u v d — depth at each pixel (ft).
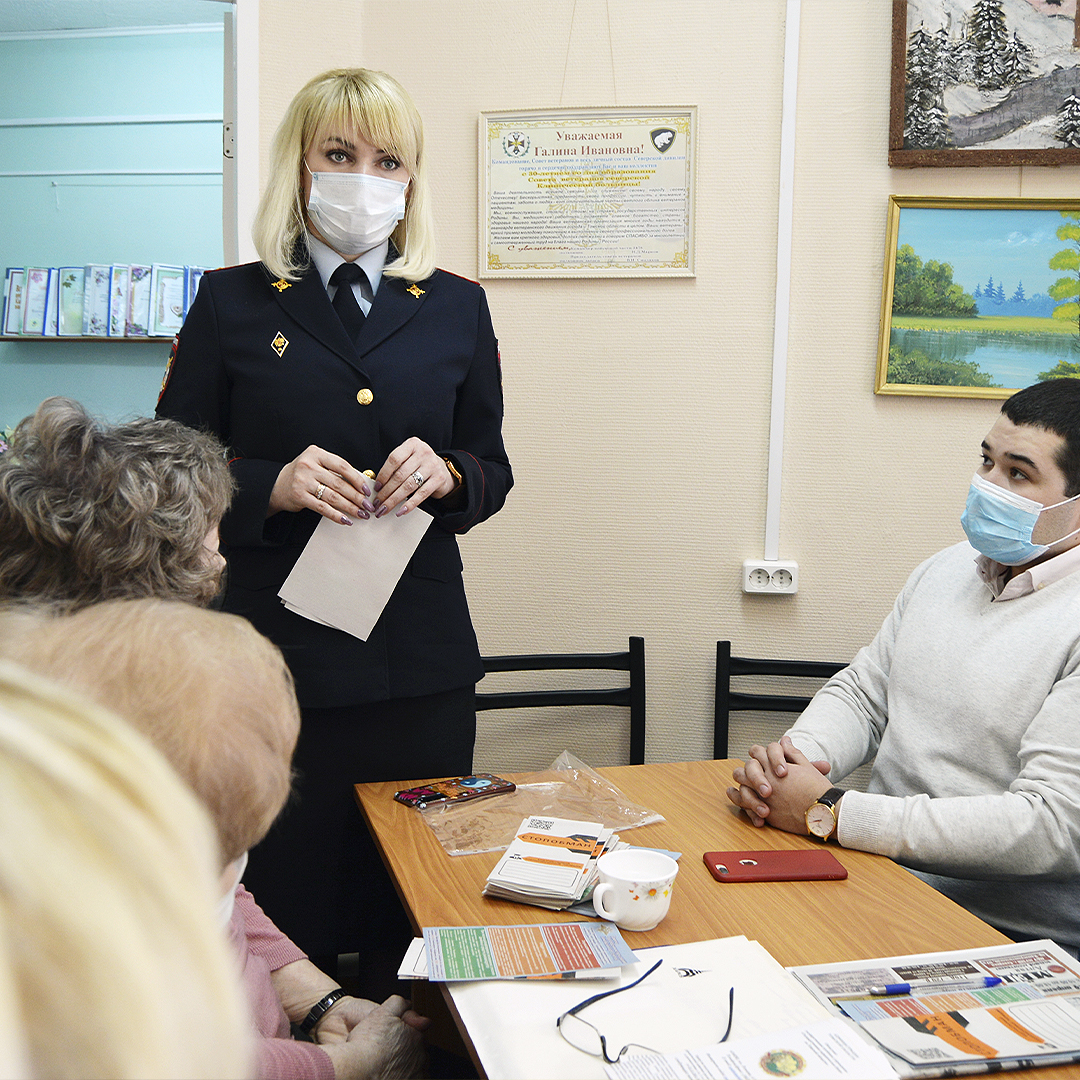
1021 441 4.31
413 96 7.48
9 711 0.73
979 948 3.00
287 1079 2.51
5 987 0.60
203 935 0.70
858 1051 2.31
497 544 7.72
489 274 7.52
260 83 7.09
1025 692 4.24
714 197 7.34
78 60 10.44
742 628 7.63
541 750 7.75
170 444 2.75
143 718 1.55
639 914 3.05
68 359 10.39
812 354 7.39
